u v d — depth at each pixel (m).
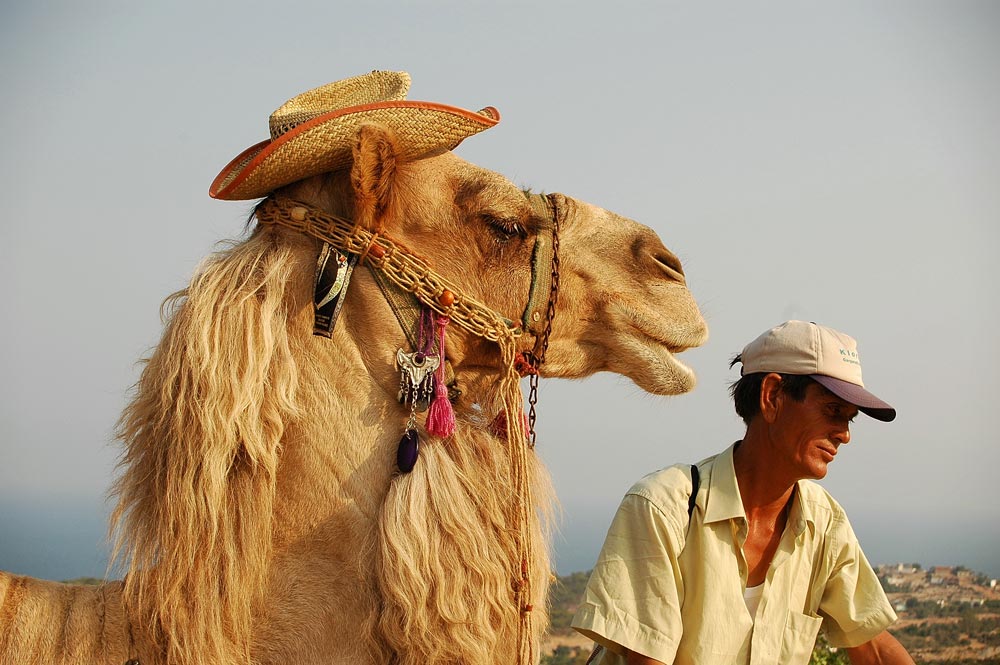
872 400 3.26
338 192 2.90
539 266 3.00
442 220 2.92
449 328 2.89
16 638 2.49
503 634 2.65
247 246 2.85
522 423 2.92
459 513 2.65
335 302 2.73
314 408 2.68
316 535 2.62
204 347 2.61
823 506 3.57
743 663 3.36
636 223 3.28
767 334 3.45
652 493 3.40
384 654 2.57
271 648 2.55
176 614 2.48
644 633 3.26
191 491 2.53
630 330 3.11
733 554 3.38
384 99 3.32
